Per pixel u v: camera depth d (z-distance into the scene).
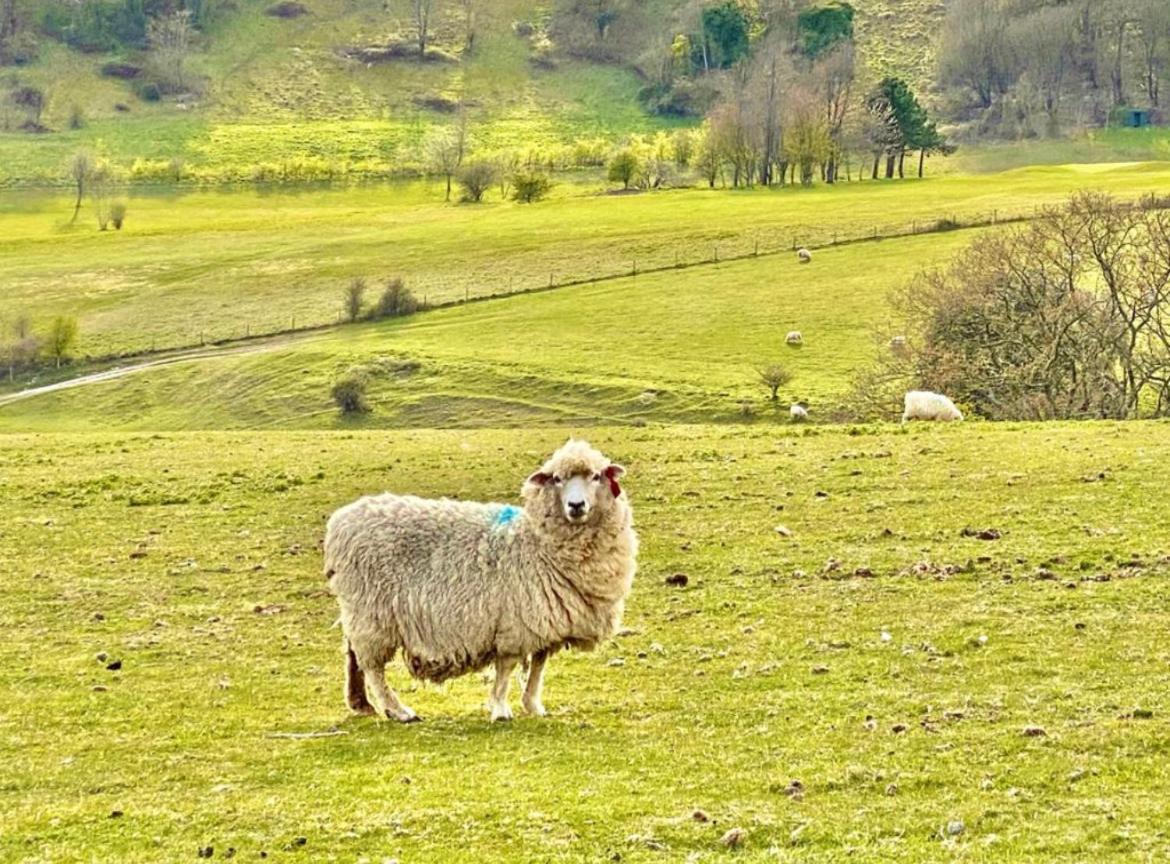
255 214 192.12
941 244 116.06
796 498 29.05
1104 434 34.22
